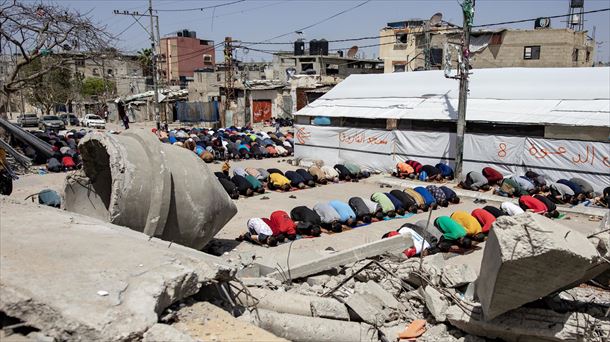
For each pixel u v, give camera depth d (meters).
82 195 11.76
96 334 4.42
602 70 22.97
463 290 8.21
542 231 5.91
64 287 5.00
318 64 58.25
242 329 5.43
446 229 12.53
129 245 6.59
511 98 22.88
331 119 27.11
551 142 19.64
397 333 7.50
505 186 19.08
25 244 6.26
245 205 17.86
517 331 6.84
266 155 30.41
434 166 22.38
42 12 24.98
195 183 10.34
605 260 6.30
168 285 5.39
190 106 54.50
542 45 41.91
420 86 27.36
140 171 9.70
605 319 6.81
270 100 53.56
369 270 9.20
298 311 7.29
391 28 53.44
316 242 13.23
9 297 4.67
